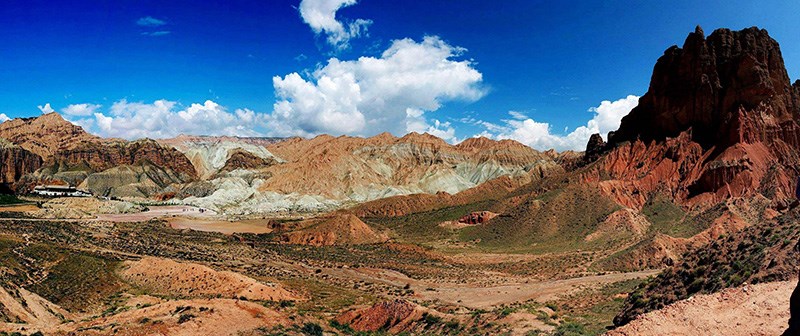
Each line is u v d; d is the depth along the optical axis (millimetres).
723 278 40812
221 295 78000
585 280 89938
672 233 126250
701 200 139750
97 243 121500
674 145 158750
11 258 83812
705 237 110188
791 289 32750
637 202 152125
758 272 38062
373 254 139125
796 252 37094
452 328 57438
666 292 45812
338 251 143000
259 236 172125
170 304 58312
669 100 167375
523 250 136250
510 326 52500
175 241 142500
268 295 80125
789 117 150125
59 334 46938
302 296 84875
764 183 135000
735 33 160250
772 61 154875
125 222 182375
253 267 111125
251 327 55531
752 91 151000
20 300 58062
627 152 171000
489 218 176375
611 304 63094
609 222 136750
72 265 87812
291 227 193375
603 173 168625
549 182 186625
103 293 79688
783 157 143000
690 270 45531
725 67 157000
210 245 141375
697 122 159375
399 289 95188
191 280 83812
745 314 31094
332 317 69562
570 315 59781
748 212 124688
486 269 116125
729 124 148375
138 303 72250
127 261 95375
